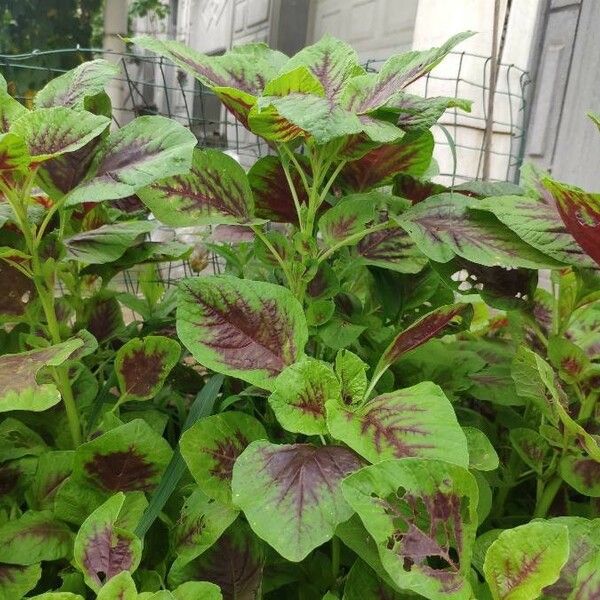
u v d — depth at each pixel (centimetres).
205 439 51
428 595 37
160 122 55
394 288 69
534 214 56
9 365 48
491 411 76
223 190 59
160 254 71
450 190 68
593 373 57
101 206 72
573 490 68
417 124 58
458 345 79
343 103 56
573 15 136
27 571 50
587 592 40
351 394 49
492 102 94
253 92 61
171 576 50
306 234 58
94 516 47
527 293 64
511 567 38
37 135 51
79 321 74
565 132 140
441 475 40
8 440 62
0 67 104
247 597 50
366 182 69
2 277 60
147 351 63
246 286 52
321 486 42
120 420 59
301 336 51
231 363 49
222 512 50
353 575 49
